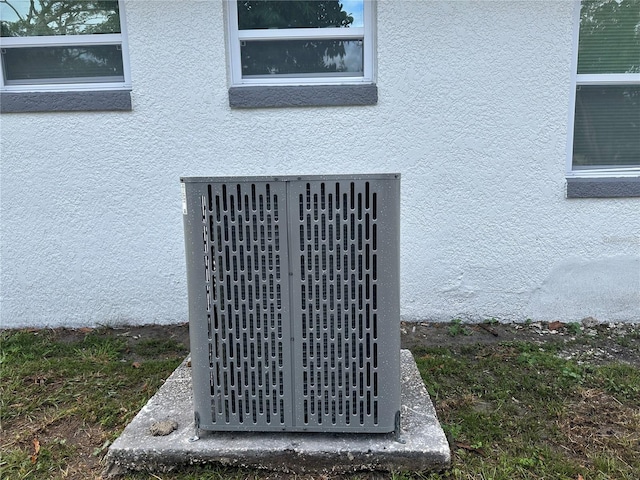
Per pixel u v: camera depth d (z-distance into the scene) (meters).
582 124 3.90
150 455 2.11
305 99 3.67
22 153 3.75
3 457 2.25
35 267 3.88
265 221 2.04
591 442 2.36
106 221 3.83
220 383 2.14
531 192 3.79
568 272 3.89
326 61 3.83
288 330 2.09
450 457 2.11
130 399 2.80
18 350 3.51
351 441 2.14
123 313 3.95
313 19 3.76
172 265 3.89
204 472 2.11
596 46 3.79
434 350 3.46
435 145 3.74
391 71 3.66
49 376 3.08
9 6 3.77
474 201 3.81
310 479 2.07
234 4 3.70
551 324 3.90
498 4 3.58
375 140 3.73
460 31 3.61
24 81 3.85
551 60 3.64
